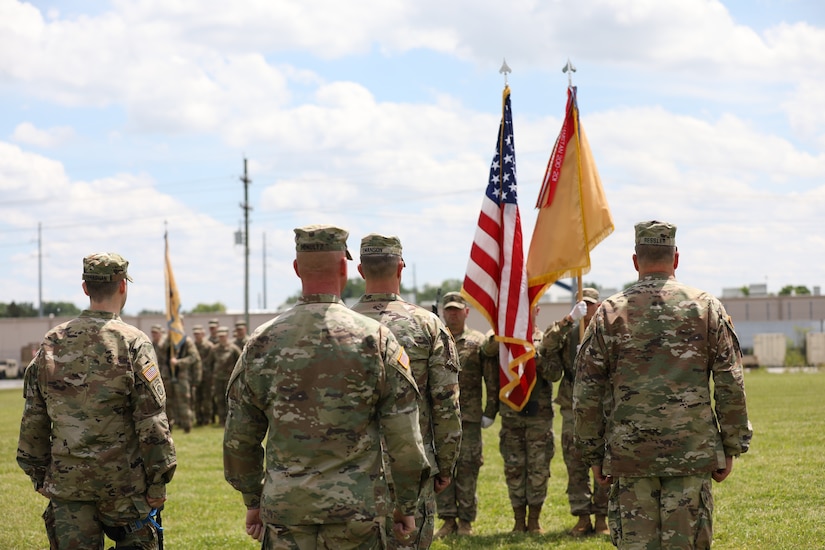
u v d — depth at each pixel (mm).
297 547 4070
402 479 4246
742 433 5199
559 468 12219
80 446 5430
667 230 5465
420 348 5332
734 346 5301
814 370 40875
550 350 8445
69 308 93938
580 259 8461
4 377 53844
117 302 5746
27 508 10195
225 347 20547
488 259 8641
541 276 8633
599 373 5395
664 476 5184
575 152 8680
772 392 24469
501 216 8734
